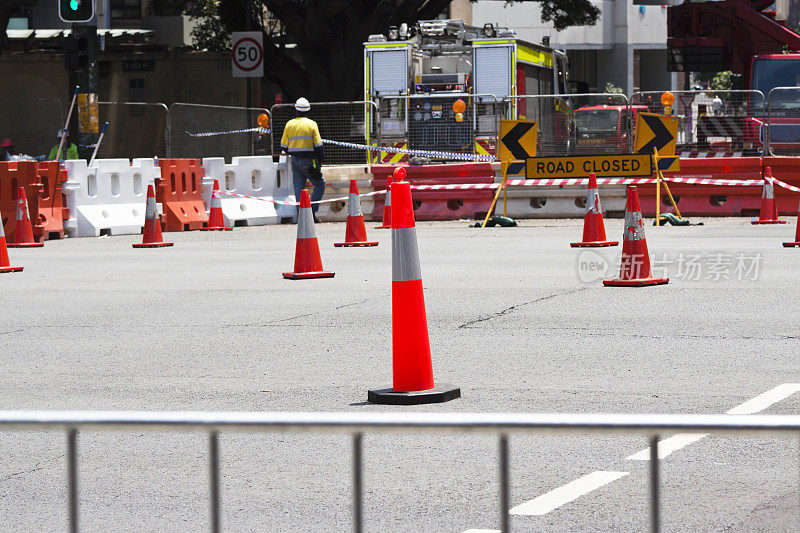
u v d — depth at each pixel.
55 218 39.88
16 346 18.36
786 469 10.62
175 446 12.16
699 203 43.44
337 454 11.66
